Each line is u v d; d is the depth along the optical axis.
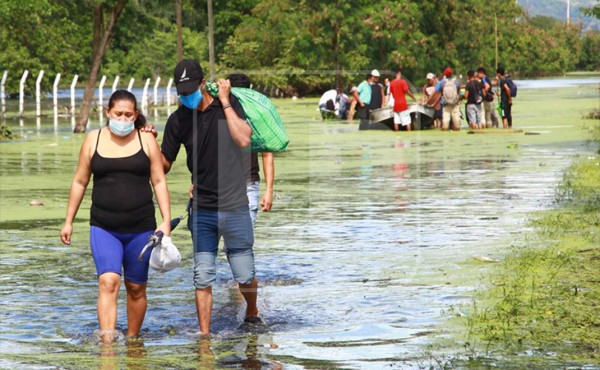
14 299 18.16
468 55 174.50
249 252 16.22
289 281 19.33
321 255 22.08
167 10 186.50
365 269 20.36
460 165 42.94
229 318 16.55
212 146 15.73
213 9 177.00
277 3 106.12
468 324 15.54
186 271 20.66
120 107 15.58
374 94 36.78
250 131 15.75
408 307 16.89
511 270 19.77
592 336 14.56
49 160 48.91
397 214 28.45
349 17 95.50
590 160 42.72
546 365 13.09
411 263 20.86
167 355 14.22
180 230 26.20
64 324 16.33
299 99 94.31
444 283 18.75
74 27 138.12
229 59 115.06
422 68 128.38
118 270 15.55
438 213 28.47
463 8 171.62
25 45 139.62
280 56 101.06
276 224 26.94
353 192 34.09
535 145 52.50
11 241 24.72
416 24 123.69
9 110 117.69
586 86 164.75
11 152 54.31
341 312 16.67
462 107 94.94
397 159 46.62
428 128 64.88
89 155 15.77
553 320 15.55
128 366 13.58
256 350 14.43
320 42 86.94
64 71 144.50
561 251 21.52
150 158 15.80
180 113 15.88
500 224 25.97
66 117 102.69
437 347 14.24
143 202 15.73
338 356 13.96
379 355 13.94
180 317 16.72
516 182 35.88
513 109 93.88
